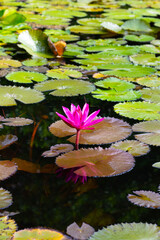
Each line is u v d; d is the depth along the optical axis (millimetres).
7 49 3152
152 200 1905
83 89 2549
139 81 2660
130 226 1811
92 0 5871
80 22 4195
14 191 1929
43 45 3053
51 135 2195
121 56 3021
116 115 2344
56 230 1801
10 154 2080
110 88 2584
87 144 2137
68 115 2076
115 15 4695
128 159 2037
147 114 2322
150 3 6012
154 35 3902
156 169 2033
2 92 2459
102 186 1968
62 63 2906
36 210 1870
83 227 1817
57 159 2033
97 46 3273
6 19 3863
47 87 2551
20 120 2273
